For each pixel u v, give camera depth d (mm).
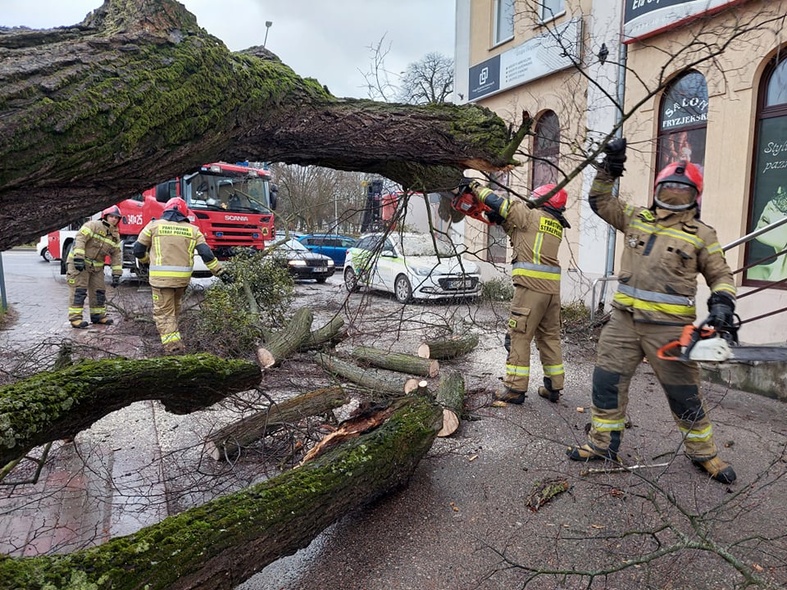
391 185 4820
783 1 5547
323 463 2482
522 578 2281
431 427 3020
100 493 2955
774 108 5926
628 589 2189
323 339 5773
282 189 12508
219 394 2580
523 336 4367
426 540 2578
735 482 3109
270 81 2307
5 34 1695
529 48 9469
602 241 8062
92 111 1631
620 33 6984
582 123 8234
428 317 8375
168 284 5625
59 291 11641
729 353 2637
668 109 7180
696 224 2945
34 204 1713
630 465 3344
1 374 4520
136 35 1846
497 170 3152
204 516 1935
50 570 1531
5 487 2996
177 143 1933
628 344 3119
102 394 2100
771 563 2336
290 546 2160
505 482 3154
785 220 4625
